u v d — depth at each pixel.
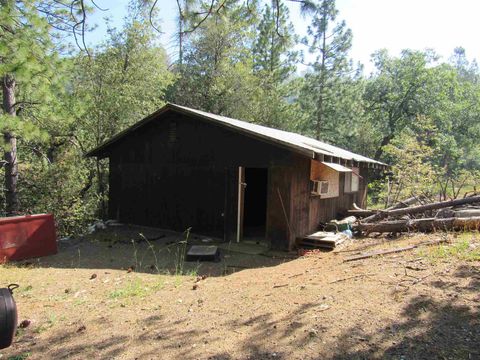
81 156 14.64
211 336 3.74
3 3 7.20
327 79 25.56
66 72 9.59
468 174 17.81
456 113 30.56
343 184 12.51
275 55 26.38
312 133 27.45
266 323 3.92
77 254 8.45
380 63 32.47
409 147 17.94
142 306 4.96
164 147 10.54
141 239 9.74
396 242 7.80
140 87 16.94
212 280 6.38
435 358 2.92
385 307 3.92
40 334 4.13
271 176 8.89
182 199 10.23
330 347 3.24
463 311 3.62
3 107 10.39
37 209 12.76
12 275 6.65
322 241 8.64
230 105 24.72
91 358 3.46
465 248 5.83
